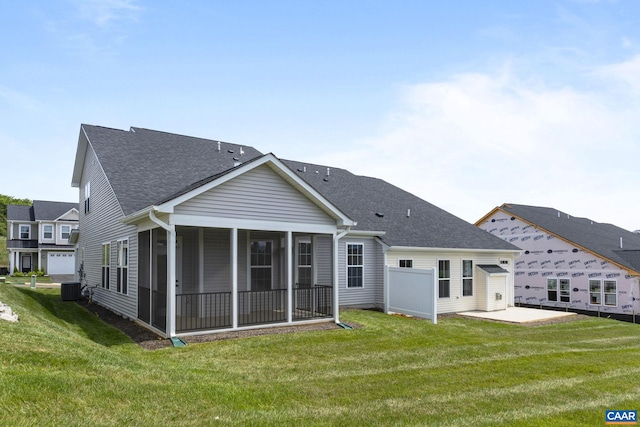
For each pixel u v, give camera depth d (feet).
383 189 75.31
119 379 19.16
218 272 44.19
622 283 70.95
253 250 47.14
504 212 90.89
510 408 20.45
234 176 34.88
